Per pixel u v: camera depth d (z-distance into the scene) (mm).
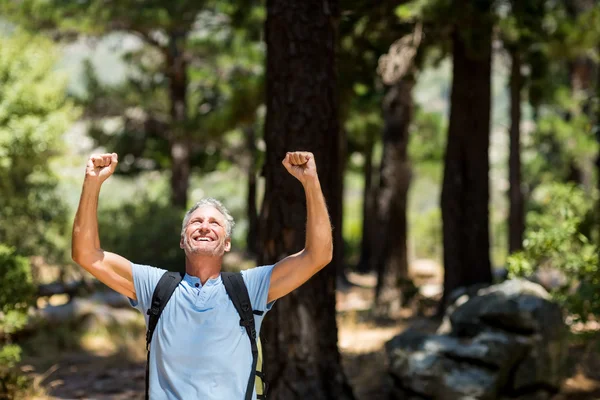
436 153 44438
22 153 19109
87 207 4801
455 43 17578
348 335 18250
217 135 24406
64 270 21453
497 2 16703
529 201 40375
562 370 11547
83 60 37375
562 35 20141
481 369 10906
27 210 21047
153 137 42125
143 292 4852
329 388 10484
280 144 10414
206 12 33156
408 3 15969
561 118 31688
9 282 11562
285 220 10305
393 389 11430
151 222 25375
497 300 11516
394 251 23703
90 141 38250
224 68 37656
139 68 39625
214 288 4773
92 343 16844
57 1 31219
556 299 11781
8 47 19844
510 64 21406
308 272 4828
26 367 13633
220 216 4895
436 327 16859
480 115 17578
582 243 12523
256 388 4816
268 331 10555
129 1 31609
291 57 10383
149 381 4703
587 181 32406
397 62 18234
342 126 29859
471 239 17609
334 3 10633
